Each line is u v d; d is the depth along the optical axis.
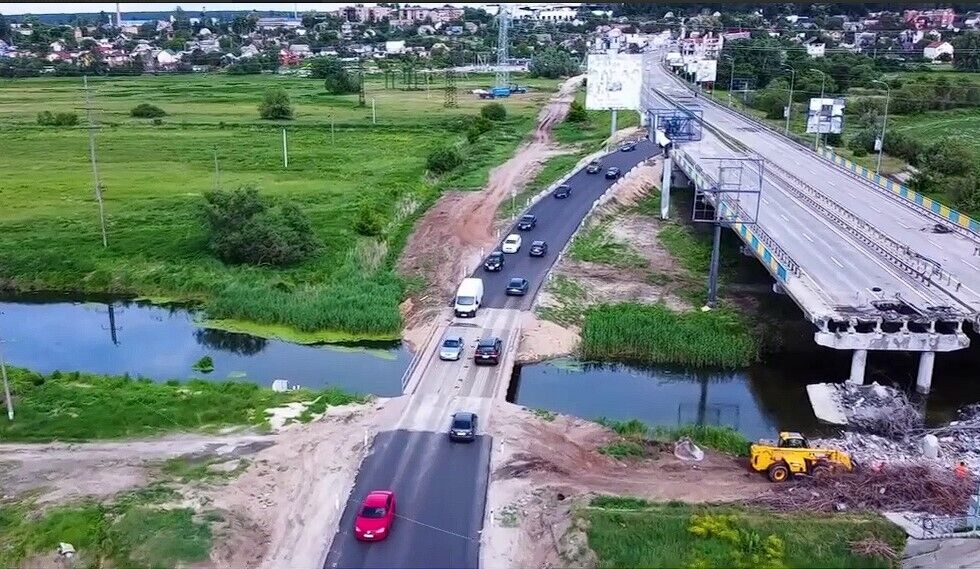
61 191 104.56
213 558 35.97
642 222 92.44
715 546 35.88
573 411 54.44
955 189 101.25
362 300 70.19
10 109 171.75
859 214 79.81
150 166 119.88
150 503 40.16
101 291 78.31
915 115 165.00
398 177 112.12
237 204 82.50
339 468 43.72
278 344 66.31
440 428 48.12
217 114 170.75
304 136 145.50
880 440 48.00
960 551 36.00
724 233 87.88
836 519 37.56
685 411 54.97
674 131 97.69
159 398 52.50
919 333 52.81
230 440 47.19
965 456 45.78
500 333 61.75
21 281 79.00
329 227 88.31
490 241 84.50
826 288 58.28
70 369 61.78
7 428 48.16
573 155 129.38
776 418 53.59
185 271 79.12
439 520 38.94
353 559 36.03
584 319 66.19
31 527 37.97
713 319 65.00
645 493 41.44
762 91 170.50
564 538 37.06
